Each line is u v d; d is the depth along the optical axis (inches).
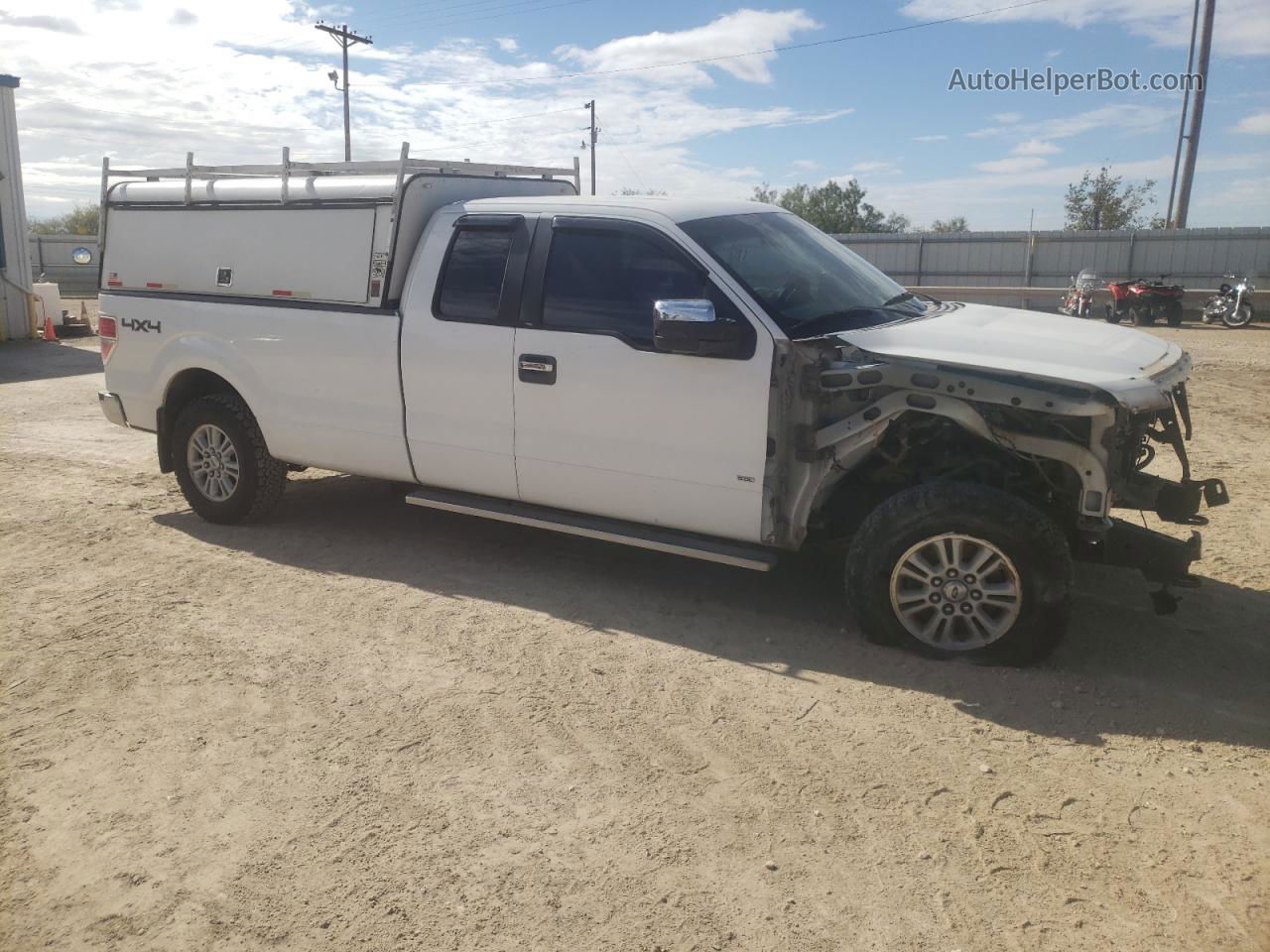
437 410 213.9
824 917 112.3
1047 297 1037.2
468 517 267.0
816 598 205.2
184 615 201.3
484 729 154.7
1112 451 164.2
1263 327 882.8
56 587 217.0
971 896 115.3
